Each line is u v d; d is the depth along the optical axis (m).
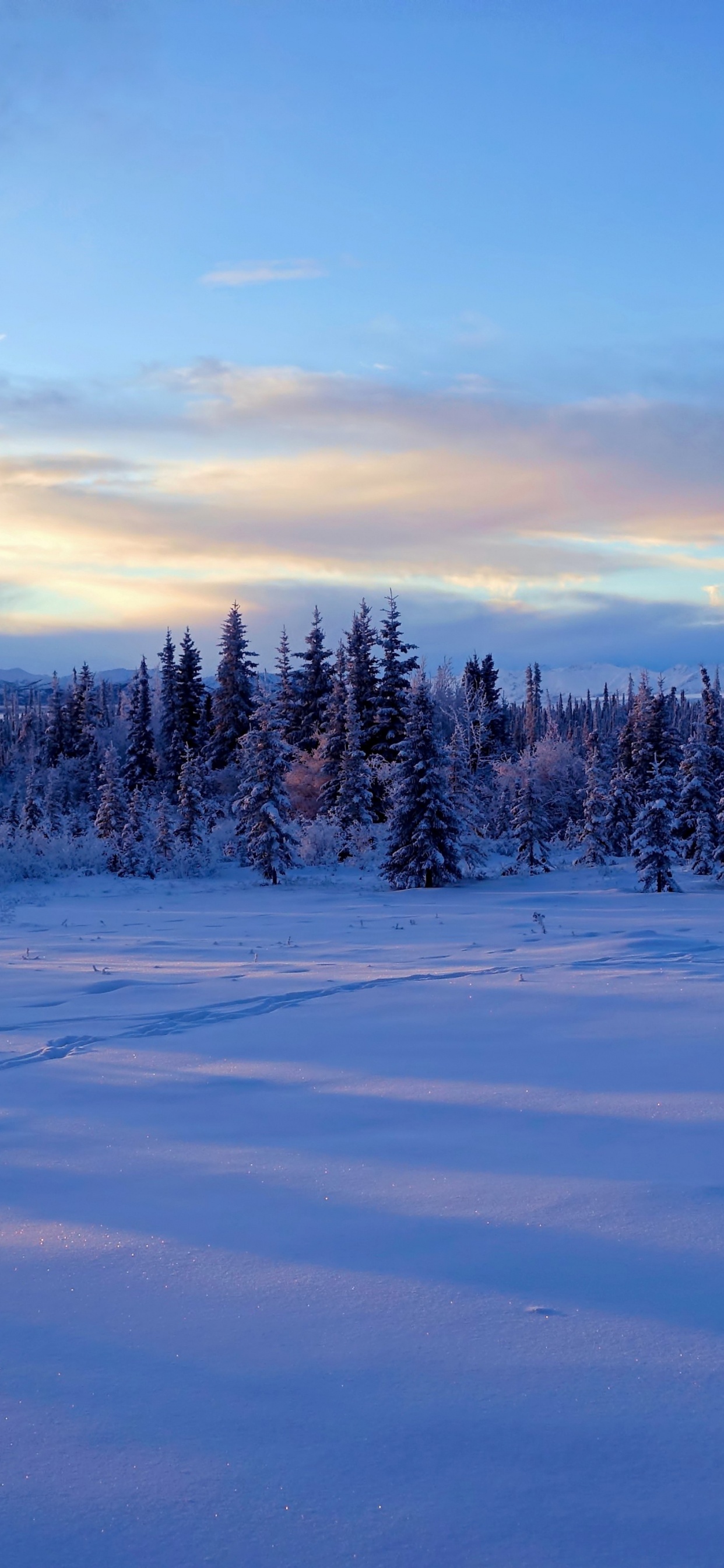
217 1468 2.61
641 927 19.28
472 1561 2.25
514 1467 2.58
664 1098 6.24
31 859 42.41
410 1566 2.24
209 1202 4.70
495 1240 4.10
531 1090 6.60
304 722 66.69
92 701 90.19
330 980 12.22
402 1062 7.62
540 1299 3.54
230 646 66.56
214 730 69.94
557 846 54.78
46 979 12.95
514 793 56.91
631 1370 3.03
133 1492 2.53
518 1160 5.15
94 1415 2.88
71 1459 2.67
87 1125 6.19
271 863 37.72
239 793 47.56
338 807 51.88
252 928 21.39
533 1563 2.24
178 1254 4.08
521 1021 9.04
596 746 64.12
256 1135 5.84
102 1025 9.71
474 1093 6.57
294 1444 2.71
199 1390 3.00
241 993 11.43
